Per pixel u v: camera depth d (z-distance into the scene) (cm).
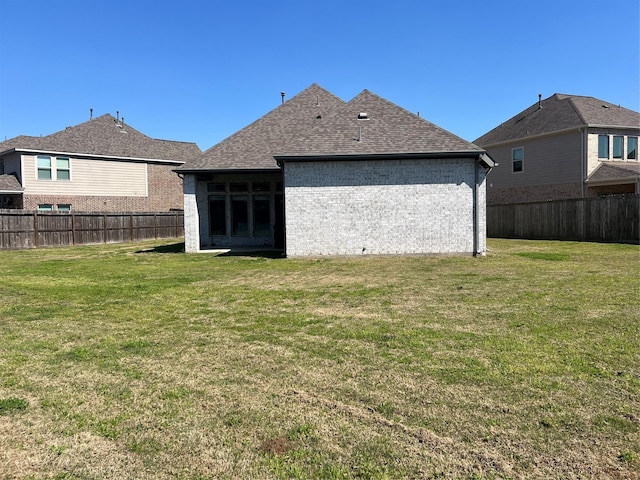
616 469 269
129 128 3128
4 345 524
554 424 322
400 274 1040
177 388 396
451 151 1346
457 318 619
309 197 1409
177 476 269
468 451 291
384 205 1402
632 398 362
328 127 1477
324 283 933
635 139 2361
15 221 1945
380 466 276
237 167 1620
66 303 759
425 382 399
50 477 270
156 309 708
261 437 312
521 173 2608
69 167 2573
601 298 731
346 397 373
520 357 457
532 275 991
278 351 491
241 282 961
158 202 2981
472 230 1394
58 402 370
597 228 1894
